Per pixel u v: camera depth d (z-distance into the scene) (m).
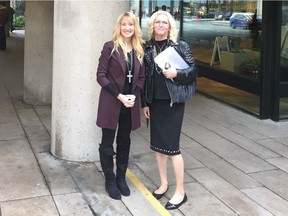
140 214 3.88
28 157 5.20
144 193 4.30
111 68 3.89
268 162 5.31
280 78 7.19
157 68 3.84
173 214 3.90
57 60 5.00
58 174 4.71
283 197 4.32
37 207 3.94
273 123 7.15
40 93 8.03
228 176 4.83
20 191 4.26
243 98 8.06
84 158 5.08
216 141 6.11
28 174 4.69
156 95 3.88
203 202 4.15
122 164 4.25
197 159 5.36
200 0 10.09
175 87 3.79
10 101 8.31
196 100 8.77
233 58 8.52
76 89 4.93
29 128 6.46
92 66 4.87
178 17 11.36
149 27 3.91
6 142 5.76
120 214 3.86
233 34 8.59
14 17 28.42
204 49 9.88
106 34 4.84
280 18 7.01
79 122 5.00
